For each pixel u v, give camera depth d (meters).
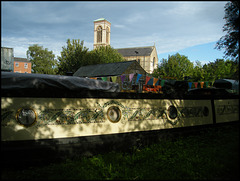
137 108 6.75
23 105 5.03
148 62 77.38
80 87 5.73
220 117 8.86
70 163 4.83
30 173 4.36
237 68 6.99
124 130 6.44
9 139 4.84
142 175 4.34
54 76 5.88
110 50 45.28
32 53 66.38
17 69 58.38
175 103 7.66
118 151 6.07
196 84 11.05
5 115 4.83
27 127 5.04
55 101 5.40
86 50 42.47
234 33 5.92
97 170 4.52
